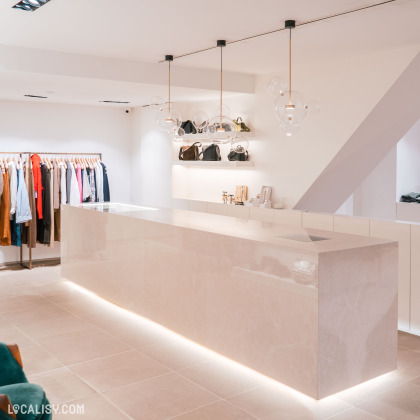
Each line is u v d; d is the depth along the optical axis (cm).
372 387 366
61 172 780
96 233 588
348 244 359
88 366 408
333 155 630
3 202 734
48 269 764
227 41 526
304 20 448
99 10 421
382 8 414
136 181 902
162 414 333
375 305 365
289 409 337
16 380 278
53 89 679
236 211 652
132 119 903
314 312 334
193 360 419
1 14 432
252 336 382
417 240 470
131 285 527
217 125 532
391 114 608
